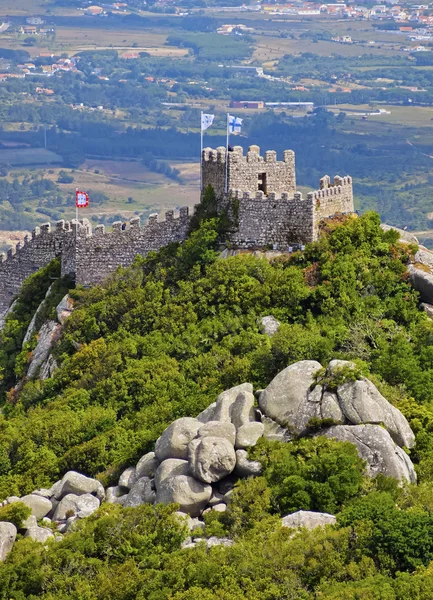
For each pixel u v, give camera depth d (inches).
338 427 7411.4
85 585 6737.2
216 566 6525.6
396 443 7470.5
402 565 6402.6
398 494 6968.5
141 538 7003.0
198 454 7293.3
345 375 7603.4
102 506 7421.3
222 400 7844.5
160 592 6501.0
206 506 7249.0
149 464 7736.2
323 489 6939.0
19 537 7347.4
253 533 6712.6
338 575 6382.9
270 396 7726.4
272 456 7258.9
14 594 6801.2
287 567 6437.0
